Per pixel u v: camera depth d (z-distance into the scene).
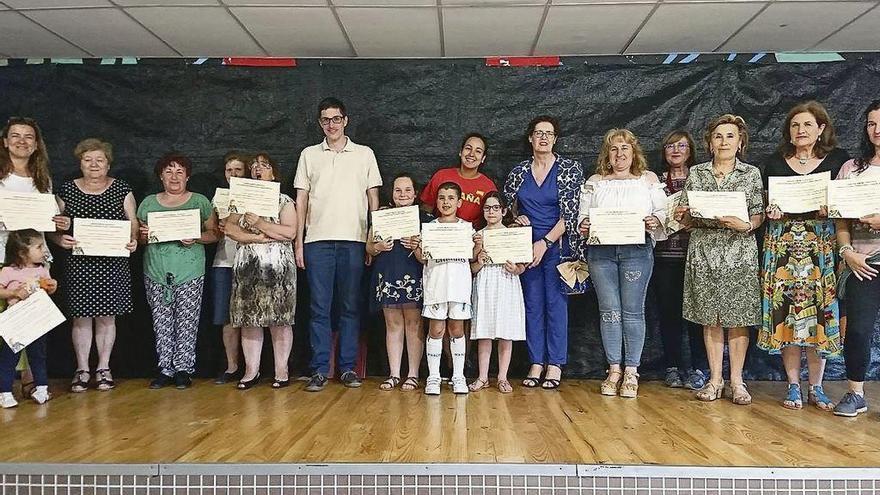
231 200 3.86
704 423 3.11
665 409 3.42
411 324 4.08
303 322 4.55
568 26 4.01
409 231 3.87
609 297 3.81
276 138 4.58
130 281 4.14
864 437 2.86
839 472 2.40
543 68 4.57
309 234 4.07
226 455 2.56
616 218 3.68
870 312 3.27
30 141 3.74
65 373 4.53
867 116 3.32
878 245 3.29
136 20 3.92
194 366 4.32
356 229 4.06
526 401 3.62
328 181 4.05
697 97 4.53
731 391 3.90
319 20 3.91
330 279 4.05
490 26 4.01
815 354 3.54
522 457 2.53
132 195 4.15
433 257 3.80
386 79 4.57
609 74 4.55
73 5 3.71
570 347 4.54
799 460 2.51
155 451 2.62
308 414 3.28
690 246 3.67
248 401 3.62
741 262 3.52
